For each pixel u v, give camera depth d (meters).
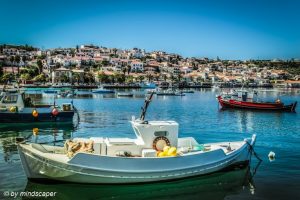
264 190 17.78
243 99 68.12
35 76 154.38
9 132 34.75
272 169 21.61
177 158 17.91
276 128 42.03
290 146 29.80
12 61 192.88
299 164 22.88
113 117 50.59
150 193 17.36
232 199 16.56
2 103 37.91
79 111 59.88
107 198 16.56
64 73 166.12
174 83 199.75
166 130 18.59
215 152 19.36
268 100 104.25
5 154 24.08
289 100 104.12
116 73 189.25
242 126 43.44
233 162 20.70
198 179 18.92
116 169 16.75
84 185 16.92
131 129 38.69
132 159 16.98
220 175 20.03
